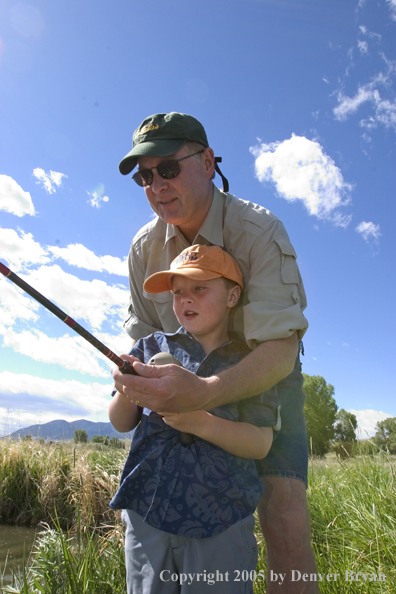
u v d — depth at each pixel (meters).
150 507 1.48
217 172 2.28
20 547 3.71
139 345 1.97
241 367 1.63
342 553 2.52
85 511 4.25
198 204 2.10
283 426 2.10
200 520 1.45
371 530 2.73
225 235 2.14
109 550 2.82
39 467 5.12
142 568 1.49
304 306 2.10
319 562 2.39
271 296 1.89
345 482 3.99
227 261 1.94
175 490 1.50
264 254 1.98
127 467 1.63
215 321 1.88
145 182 2.13
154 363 1.62
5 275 1.32
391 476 3.48
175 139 2.05
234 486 1.51
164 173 2.04
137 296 2.50
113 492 4.41
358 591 2.12
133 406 1.74
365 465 4.25
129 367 1.46
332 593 2.12
